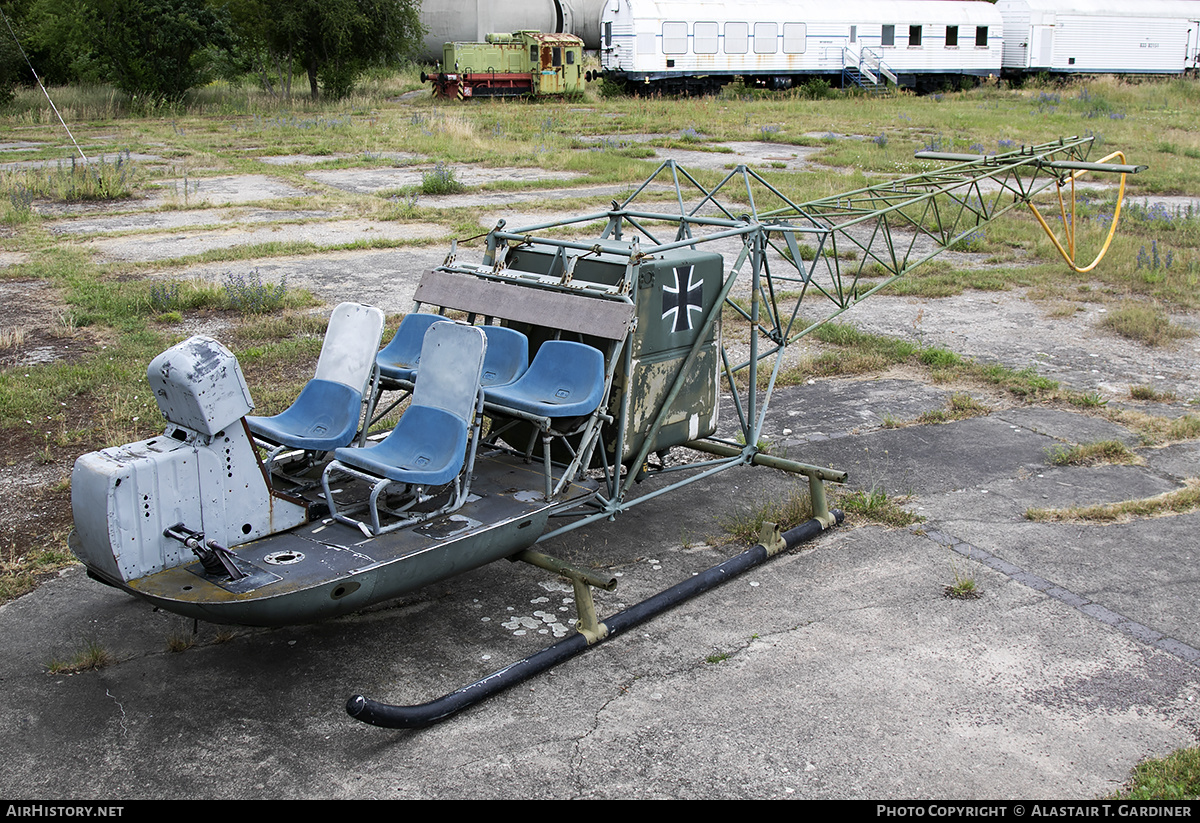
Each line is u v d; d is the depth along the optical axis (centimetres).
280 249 1377
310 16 3734
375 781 363
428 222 1600
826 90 4053
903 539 570
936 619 479
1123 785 359
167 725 396
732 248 1414
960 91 4359
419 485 451
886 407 805
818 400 825
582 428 489
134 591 382
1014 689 420
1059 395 822
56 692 418
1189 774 359
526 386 502
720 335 566
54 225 1580
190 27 3541
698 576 503
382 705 370
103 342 955
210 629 469
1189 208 1606
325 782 363
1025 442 724
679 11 3947
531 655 438
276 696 416
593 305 489
